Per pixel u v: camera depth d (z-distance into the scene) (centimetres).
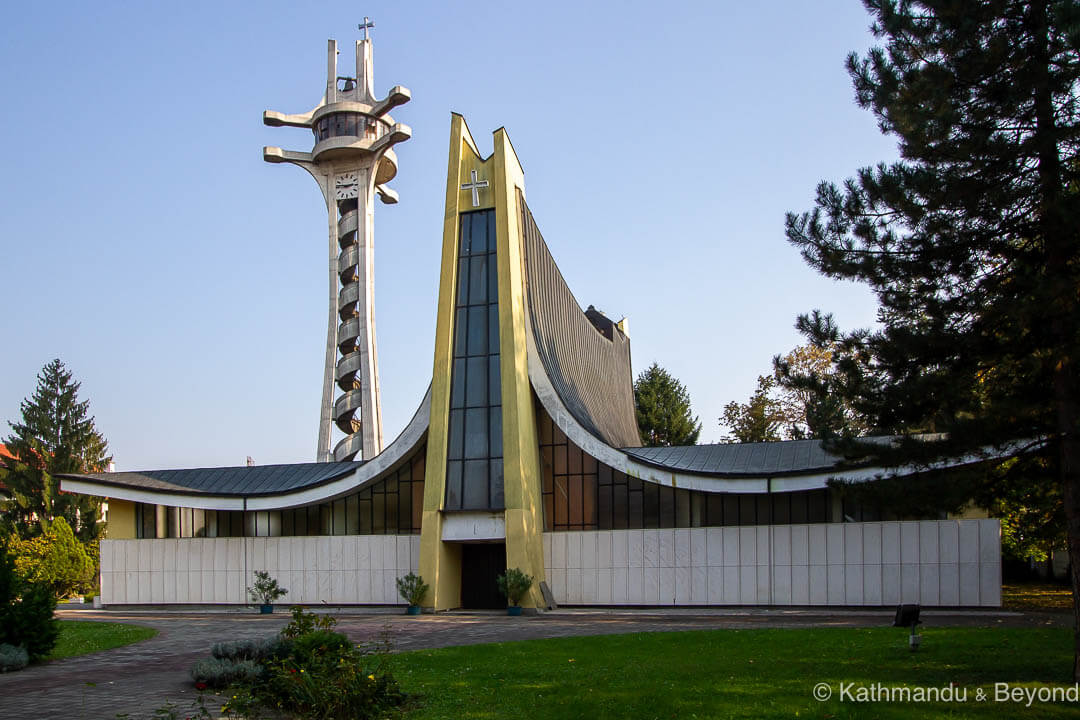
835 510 2908
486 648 1839
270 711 1210
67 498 5791
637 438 5156
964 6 1401
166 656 1878
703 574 3012
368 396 4597
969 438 1430
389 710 1180
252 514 3544
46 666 1753
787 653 1625
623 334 5381
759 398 5681
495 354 3253
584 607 3123
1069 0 1291
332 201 4878
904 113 1452
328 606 3359
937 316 1463
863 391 1534
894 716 1080
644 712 1134
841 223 1549
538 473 3256
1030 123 1427
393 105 4744
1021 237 1439
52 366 6125
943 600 2738
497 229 3288
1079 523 1326
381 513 3394
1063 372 1345
